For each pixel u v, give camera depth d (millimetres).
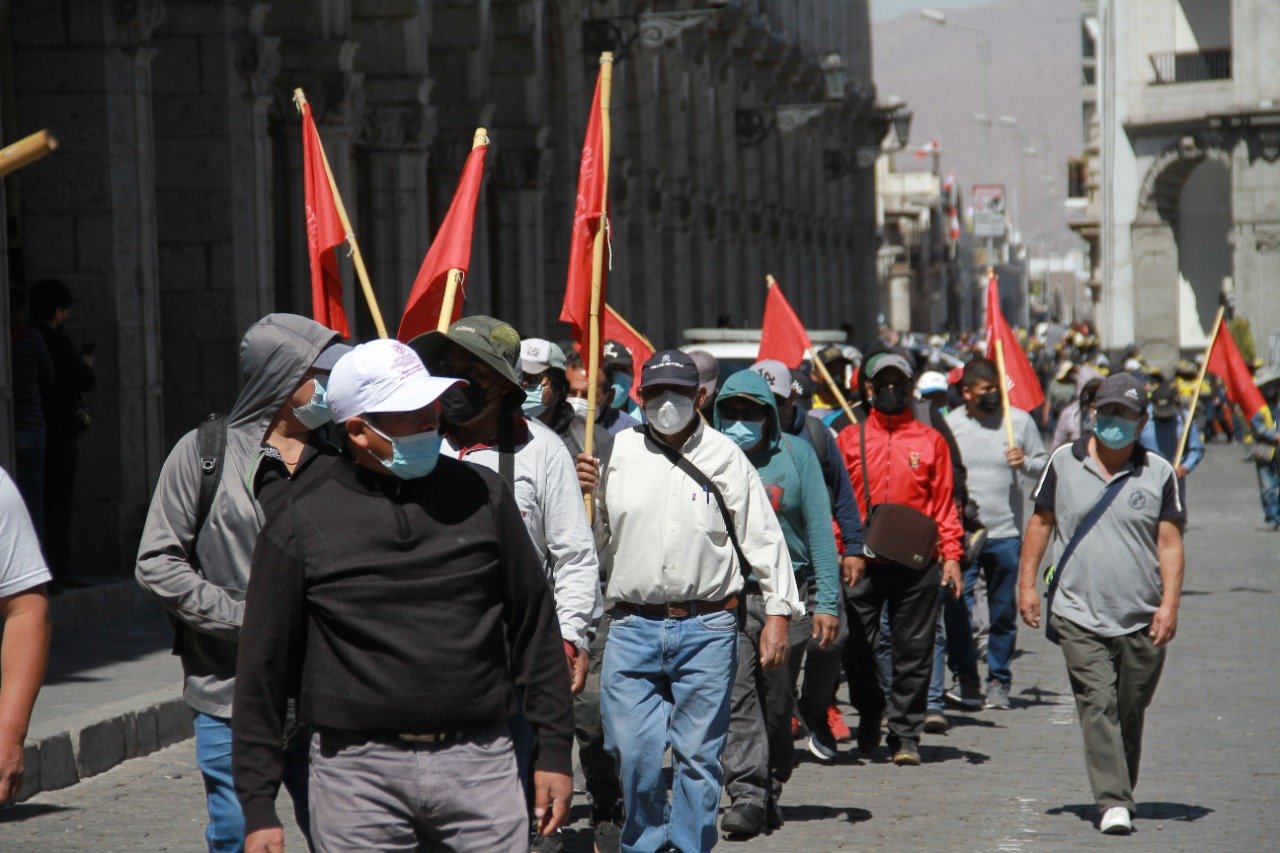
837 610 18516
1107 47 121000
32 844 17469
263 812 10172
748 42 95688
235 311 38031
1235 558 46219
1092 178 150500
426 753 10312
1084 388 37062
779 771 18984
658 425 15852
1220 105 114188
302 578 10312
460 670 10281
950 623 25641
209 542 12672
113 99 33875
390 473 10391
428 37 52750
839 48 126000
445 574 10320
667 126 79625
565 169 63250
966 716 25562
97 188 33844
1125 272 119875
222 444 12727
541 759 10656
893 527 21406
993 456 26391
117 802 19391
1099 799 18281
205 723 12664
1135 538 18453
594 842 17594
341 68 42938
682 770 15914
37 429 28875
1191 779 20906
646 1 72938
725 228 91562
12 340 28641
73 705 22250
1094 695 18359
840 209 126625
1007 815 19062
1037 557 19078
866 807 19500
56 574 30406
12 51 33906
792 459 18797
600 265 17812
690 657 15977
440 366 14367
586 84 65875
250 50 38219
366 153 47906
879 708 22250
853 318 133125
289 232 43562
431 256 18094
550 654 10711
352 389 10211
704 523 15891
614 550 16125
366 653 10234
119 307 34000
